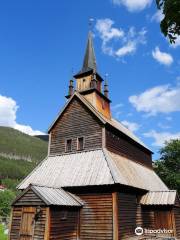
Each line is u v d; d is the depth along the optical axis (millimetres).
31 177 25094
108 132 25375
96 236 19797
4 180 129375
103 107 29734
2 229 32969
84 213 20984
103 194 20641
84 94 29109
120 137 27750
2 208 50000
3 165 165125
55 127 28328
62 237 18812
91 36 34656
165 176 49906
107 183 20188
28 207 19250
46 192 19688
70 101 28125
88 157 24078
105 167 21922
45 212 18203
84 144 25344
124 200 21641
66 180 22734
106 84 31828
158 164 51156
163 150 52219
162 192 25797
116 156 25297
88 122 25891
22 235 18734
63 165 24891
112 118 33000
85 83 30297
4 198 51625
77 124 26672
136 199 24562
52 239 17906
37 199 18938
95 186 20969
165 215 24625
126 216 21312
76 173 22969
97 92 28969
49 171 24938
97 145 24422
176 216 25422
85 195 21531
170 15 5812
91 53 33156
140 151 33406
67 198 20656
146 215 25156
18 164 190750
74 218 20562
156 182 31672
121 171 22781
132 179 23797
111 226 19406
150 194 25891
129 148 29609
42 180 24000
